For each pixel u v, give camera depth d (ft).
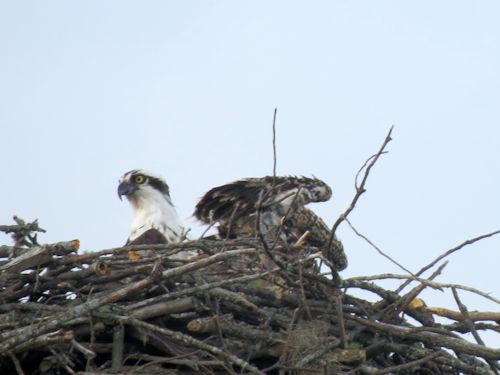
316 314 46.11
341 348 44.16
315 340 43.70
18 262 44.04
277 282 46.01
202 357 43.60
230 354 40.86
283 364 43.06
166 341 43.11
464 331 47.67
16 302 43.62
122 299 43.55
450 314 47.96
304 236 47.24
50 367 42.29
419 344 46.93
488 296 43.04
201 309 44.27
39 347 40.19
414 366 44.60
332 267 44.47
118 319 41.47
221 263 47.01
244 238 49.49
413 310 47.88
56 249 44.55
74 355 42.63
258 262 47.65
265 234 48.21
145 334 42.63
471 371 45.24
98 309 41.50
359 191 41.24
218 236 56.29
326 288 45.96
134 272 44.83
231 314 44.55
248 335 43.86
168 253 45.52
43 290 44.55
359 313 47.06
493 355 44.57
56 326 39.17
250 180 55.36
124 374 41.55
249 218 55.16
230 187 55.67
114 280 44.91
